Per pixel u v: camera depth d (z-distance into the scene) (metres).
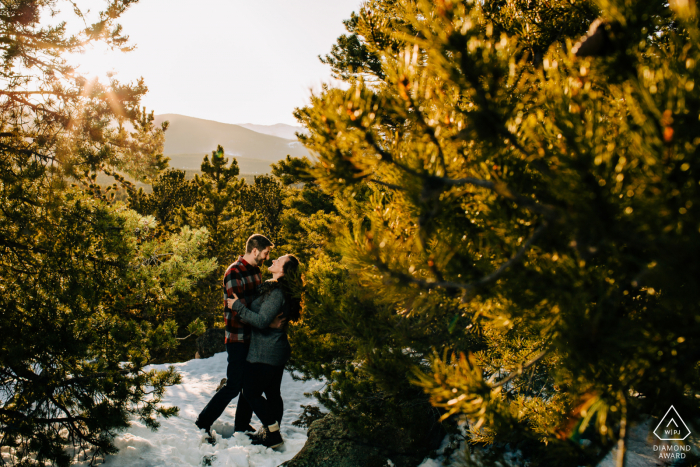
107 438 3.51
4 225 3.64
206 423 3.88
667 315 1.02
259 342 3.66
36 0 4.64
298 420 4.48
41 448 3.18
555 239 1.10
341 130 0.99
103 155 4.66
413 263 1.26
